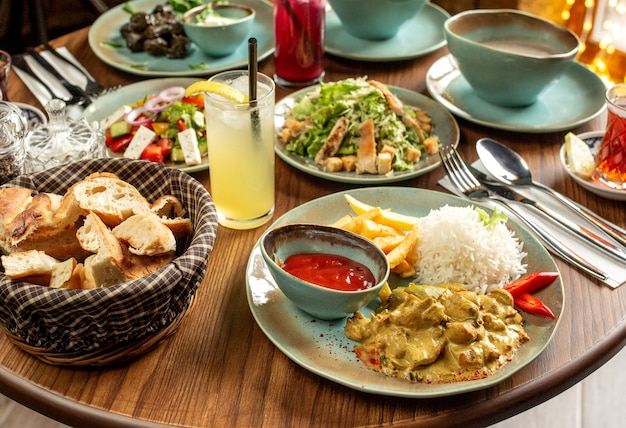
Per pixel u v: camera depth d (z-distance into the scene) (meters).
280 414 0.68
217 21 1.14
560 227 0.87
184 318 0.76
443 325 0.71
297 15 1.06
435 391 0.67
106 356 0.70
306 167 0.93
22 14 1.61
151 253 0.71
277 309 0.75
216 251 0.83
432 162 0.95
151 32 1.17
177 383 0.70
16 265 0.69
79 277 0.69
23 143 0.87
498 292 0.75
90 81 1.10
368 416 0.68
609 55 1.70
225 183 0.84
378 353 0.70
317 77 1.12
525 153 1.00
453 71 1.15
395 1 1.13
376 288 0.71
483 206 0.87
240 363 0.72
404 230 0.83
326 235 0.77
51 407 0.68
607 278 0.81
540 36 1.10
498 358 0.70
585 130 1.04
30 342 0.70
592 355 0.73
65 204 0.73
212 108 0.80
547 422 1.16
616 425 1.16
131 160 0.80
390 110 0.99
